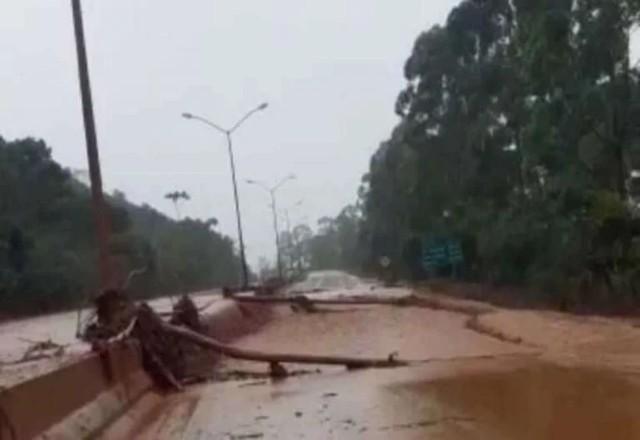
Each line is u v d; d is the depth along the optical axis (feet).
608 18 110.22
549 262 137.39
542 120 120.98
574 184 121.60
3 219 234.38
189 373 67.72
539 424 38.88
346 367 68.85
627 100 112.98
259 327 130.72
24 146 280.51
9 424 30.76
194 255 382.42
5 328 139.54
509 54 152.76
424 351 79.36
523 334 86.07
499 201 171.42
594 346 71.46
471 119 176.14
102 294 61.11
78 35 63.41
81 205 280.10
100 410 42.16
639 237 114.62
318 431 40.75
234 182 227.61
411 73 205.36
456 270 217.15
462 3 173.99
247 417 46.83
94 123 63.16
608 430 36.60
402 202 266.77
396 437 37.70
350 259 607.78
